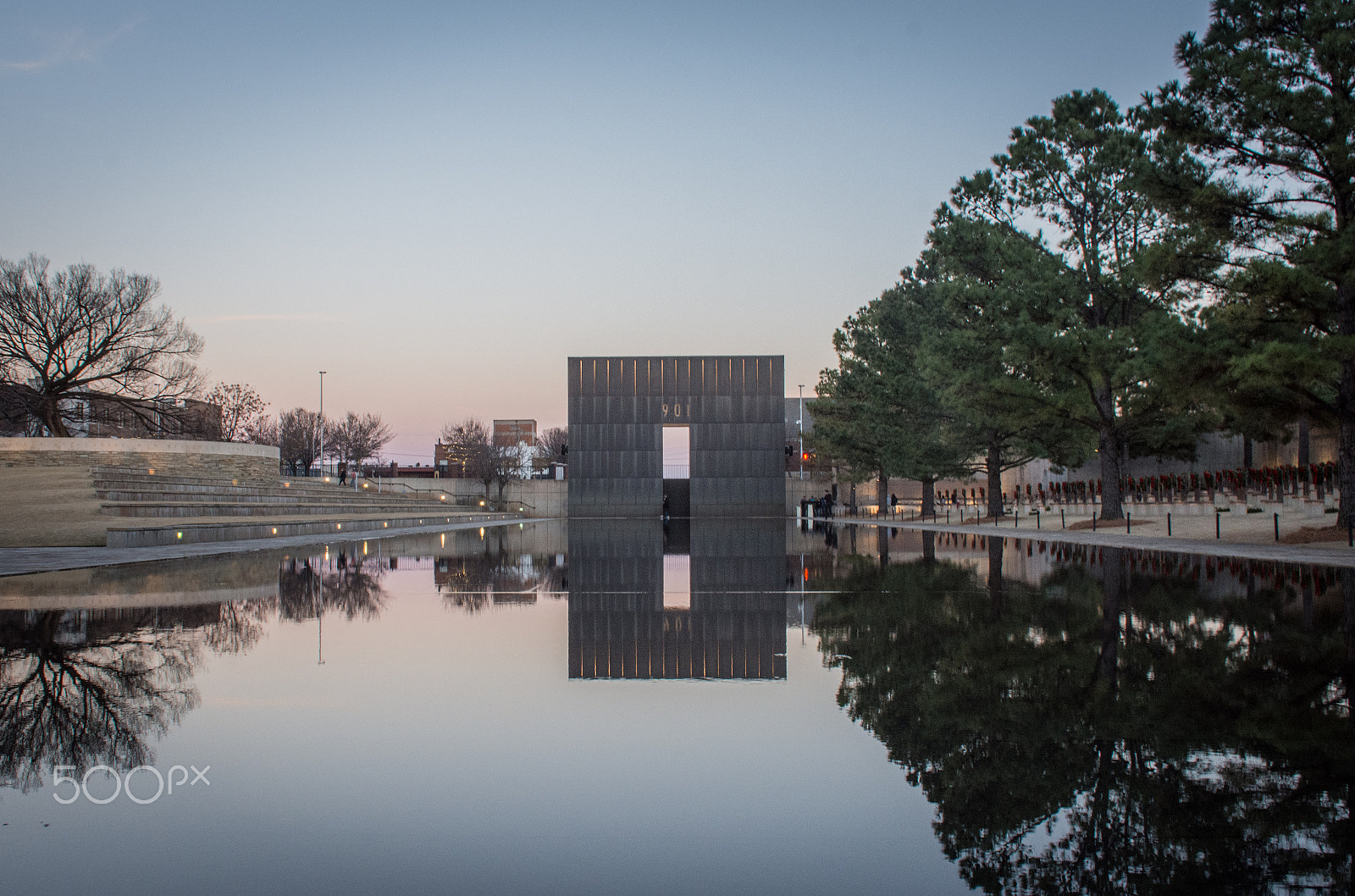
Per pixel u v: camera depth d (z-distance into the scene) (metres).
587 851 3.82
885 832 4.01
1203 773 4.76
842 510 76.88
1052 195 33.78
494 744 5.46
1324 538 22.64
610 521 69.69
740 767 4.98
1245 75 20.81
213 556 23.17
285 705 6.48
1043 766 4.93
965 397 33.28
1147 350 29.02
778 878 3.53
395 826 4.12
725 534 40.25
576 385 78.88
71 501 34.72
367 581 16.38
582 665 8.02
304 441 95.62
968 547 25.69
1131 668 7.52
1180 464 50.00
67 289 54.81
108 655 8.48
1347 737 5.39
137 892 3.40
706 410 78.62
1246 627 9.71
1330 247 20.09
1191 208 22.91
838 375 55.69
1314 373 20.20
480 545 29.70
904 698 6.58
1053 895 3.32
